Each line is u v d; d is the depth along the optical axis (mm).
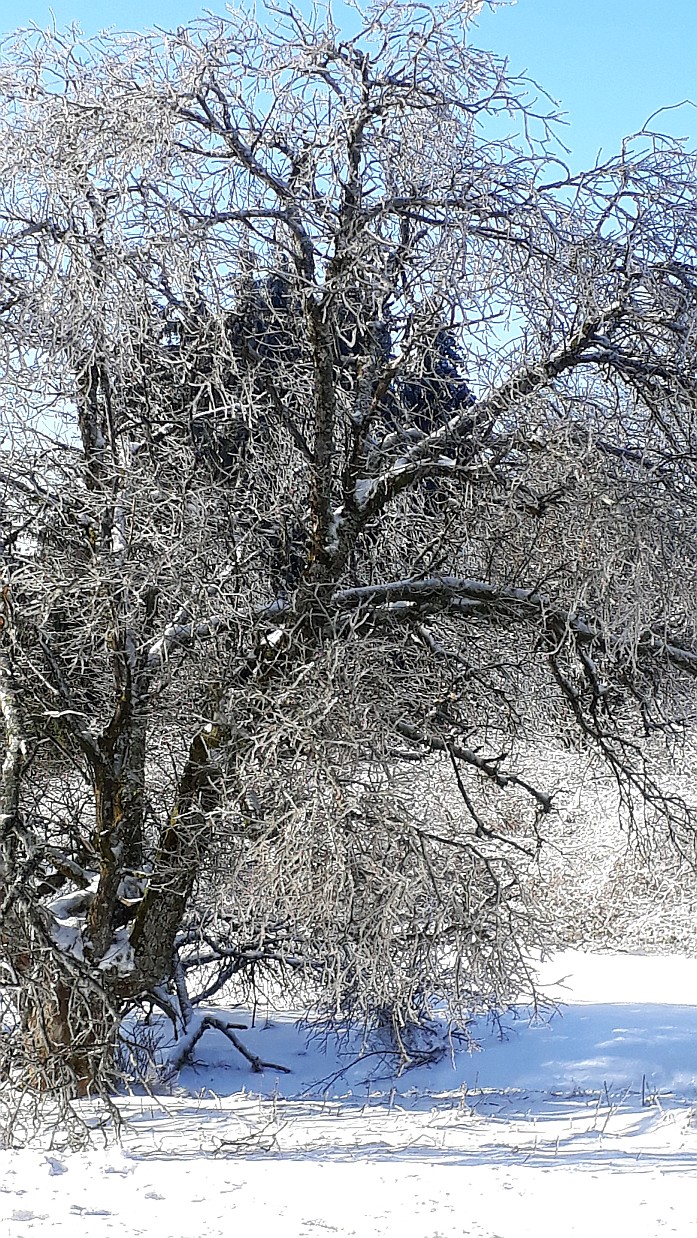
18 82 9039
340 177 8820
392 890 8477
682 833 12242
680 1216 5879
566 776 13742
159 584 9047
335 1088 11602
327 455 9719
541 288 8969
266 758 8562
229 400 9195
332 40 8641
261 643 9578
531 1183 6668
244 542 9695
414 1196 6246
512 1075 11945
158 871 9633
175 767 10648
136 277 8680
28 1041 8297
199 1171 6812
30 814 9422
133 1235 5312
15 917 8094
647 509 9367
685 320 9477
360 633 9445
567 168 9234
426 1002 9398
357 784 8586
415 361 9789
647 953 18297
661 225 9594
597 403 9844
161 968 9914
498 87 8781
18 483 9742
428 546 10664
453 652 10617
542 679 11266
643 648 10414
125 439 9781
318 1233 5434
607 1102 10500
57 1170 6805
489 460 9758
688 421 9555
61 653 9930
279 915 8992
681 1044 12477
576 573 9609
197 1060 12492
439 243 8617
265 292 9422
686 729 11539
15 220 8836
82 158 8453
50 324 8562
